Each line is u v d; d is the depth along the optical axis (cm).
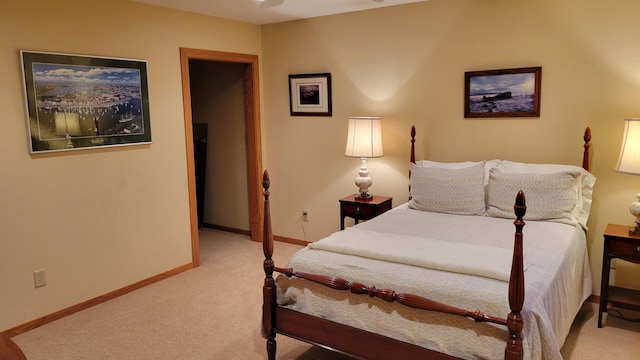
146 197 403
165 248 423
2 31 303
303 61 482
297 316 256
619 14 326
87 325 333
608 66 334
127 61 376
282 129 511
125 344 306
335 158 479
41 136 326
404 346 218
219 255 488
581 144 350
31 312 330
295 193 515
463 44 389
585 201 338
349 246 260
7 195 313
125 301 375
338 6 418
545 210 323
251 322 335
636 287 342
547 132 362
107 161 371
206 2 390
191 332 321
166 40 409
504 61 373
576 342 295
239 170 553
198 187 591
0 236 311
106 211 373
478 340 200
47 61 325
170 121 418
